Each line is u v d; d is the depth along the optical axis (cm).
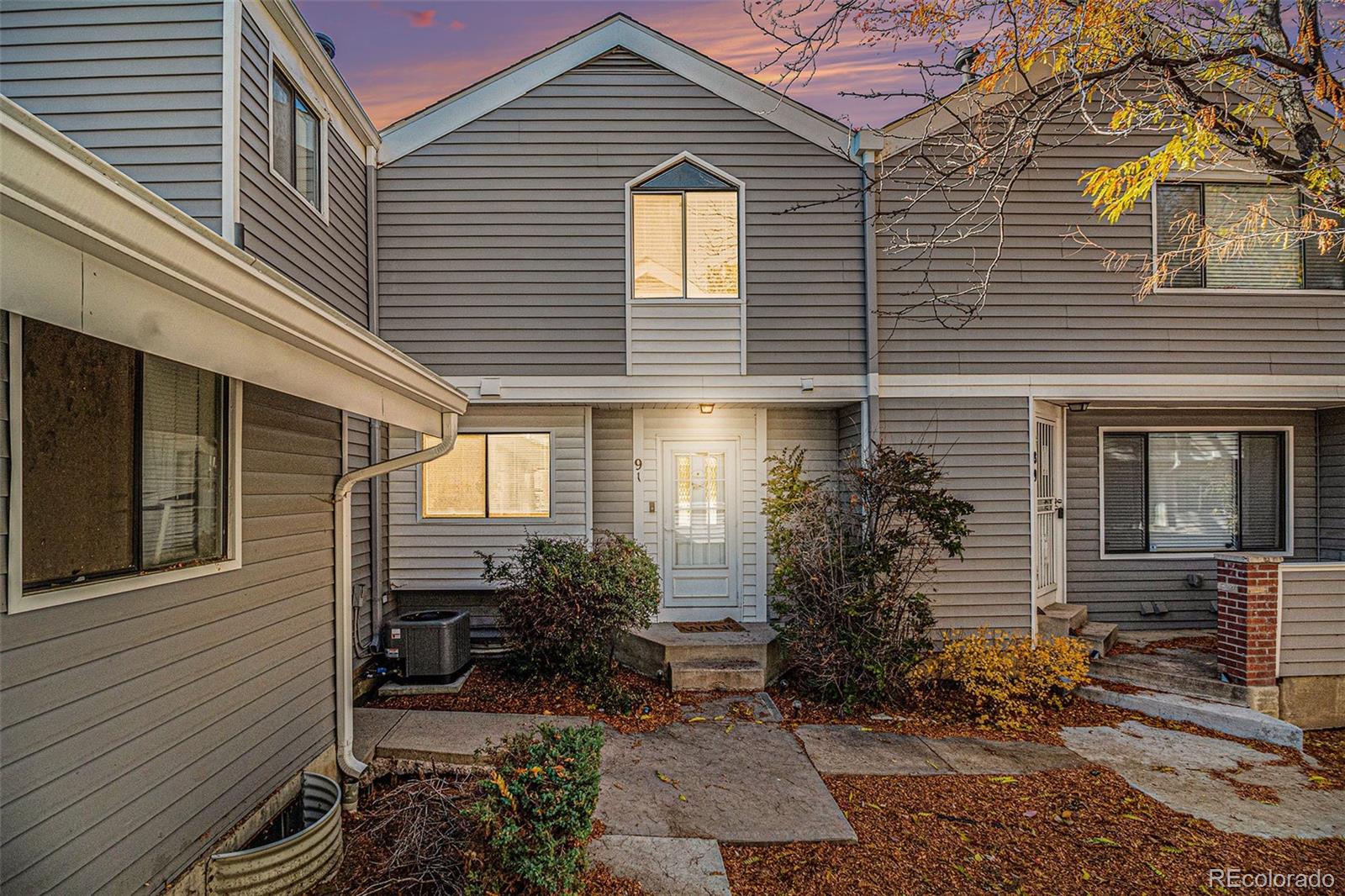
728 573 791
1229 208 739
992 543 720
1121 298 729
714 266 735
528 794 310
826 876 361
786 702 636
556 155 727
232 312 233
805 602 652
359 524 664
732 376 729
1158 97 710
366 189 707
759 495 791
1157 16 457
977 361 728
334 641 458
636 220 736
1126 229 730
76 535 257
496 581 731
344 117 647
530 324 721
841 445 796
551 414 750
